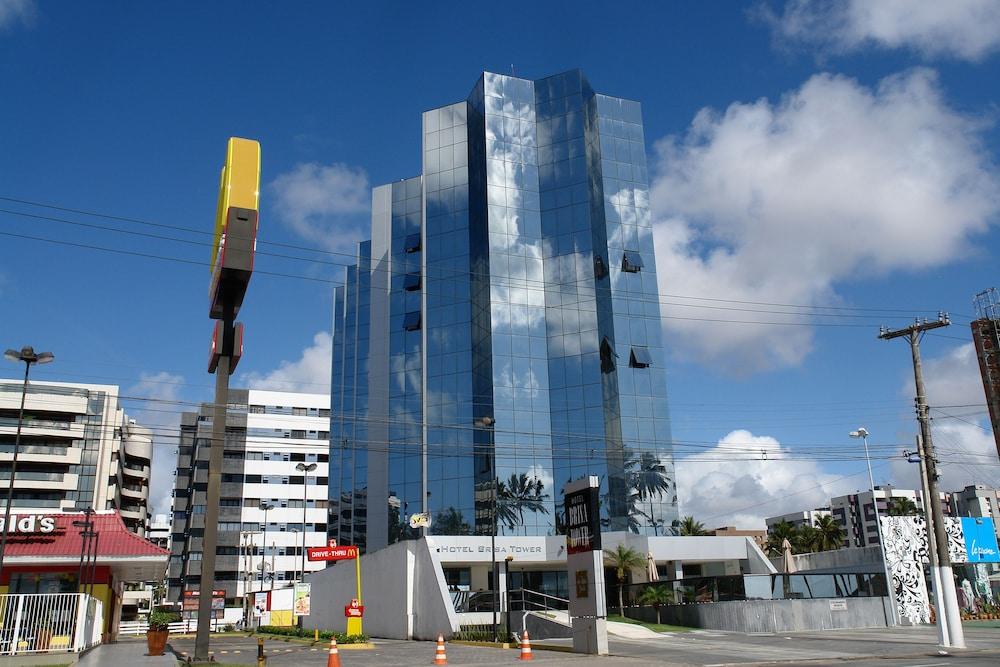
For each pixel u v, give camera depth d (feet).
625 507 217.97
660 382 235.20
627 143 264.31
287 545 377.09
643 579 195.52
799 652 91.50
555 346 238.07
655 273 248.93
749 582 143.02
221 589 360.89
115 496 350.43
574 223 248.32
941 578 96.99
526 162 256.93
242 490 378.94
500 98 261.03
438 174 268.00
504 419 228.22
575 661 78.48
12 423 318.45
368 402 281.54
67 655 78.23
